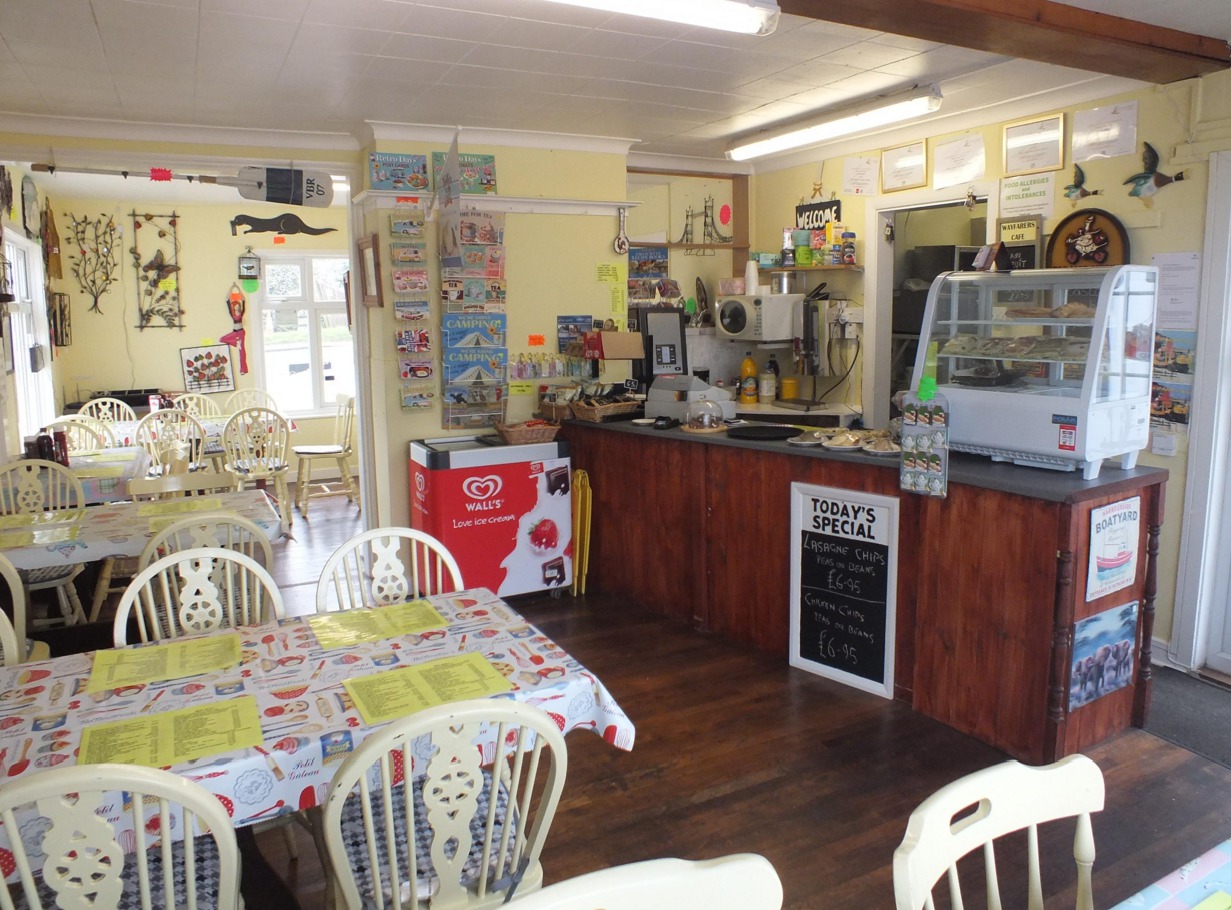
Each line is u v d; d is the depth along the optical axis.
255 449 6.35
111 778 1.25
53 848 1.25
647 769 2.89
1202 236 3.51
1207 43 3.19
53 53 3.22
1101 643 2.87
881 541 3.28
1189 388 3.58
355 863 1.69
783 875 2.33
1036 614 2.79
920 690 3.22
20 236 5.69
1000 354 3.03
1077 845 1.29
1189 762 2.89
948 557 3.05
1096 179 3.90
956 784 1.17
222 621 2.49
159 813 1.39
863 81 3.81
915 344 5.45
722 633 4.05
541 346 5.04
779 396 6.01
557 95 3.98
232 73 3.52
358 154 4.81
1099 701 2.95
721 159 5.75
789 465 3.61
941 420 2.96
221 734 1.68
